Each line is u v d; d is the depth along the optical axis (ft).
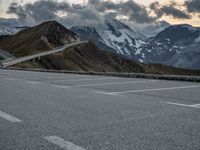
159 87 45.70
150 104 27.25
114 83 54.08
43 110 23.97
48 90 40.75
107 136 15.80
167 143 14.42
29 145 14.24
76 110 23.93
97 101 29.35
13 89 42.27
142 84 51.93
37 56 481.05
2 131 16.93
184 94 35.60
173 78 65.10
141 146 13.97
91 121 19.63
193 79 60.29
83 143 14.53
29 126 18.17
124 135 15.99
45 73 101.24
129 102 28.55
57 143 14.53
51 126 18.17
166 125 18.34
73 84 51.44
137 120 19.92
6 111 23.50
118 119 20.26
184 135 15.89
